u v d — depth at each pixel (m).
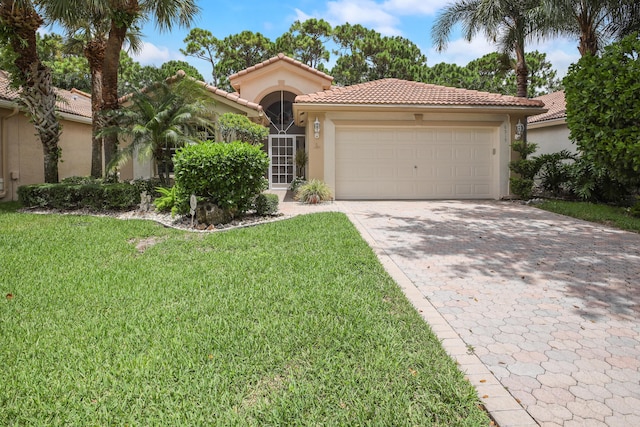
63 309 4.47
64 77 30.62
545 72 38.91
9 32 11.95
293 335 3.83
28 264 6.17
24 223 9.73
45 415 2.72
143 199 11.72
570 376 3.32
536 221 10.67
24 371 3.19
